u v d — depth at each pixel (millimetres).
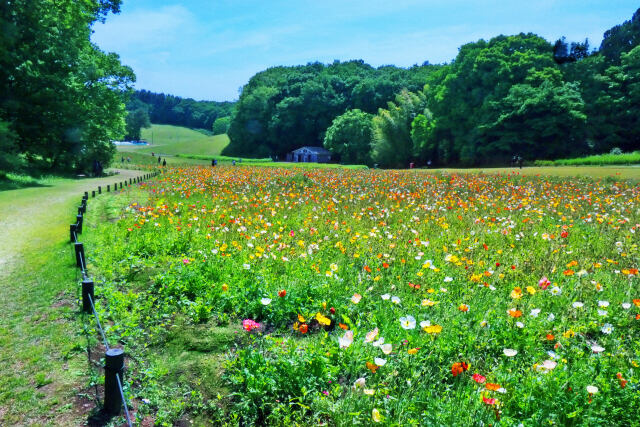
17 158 25047
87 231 10164
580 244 7875
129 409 3623
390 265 6480
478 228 9047
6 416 3457
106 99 35094
